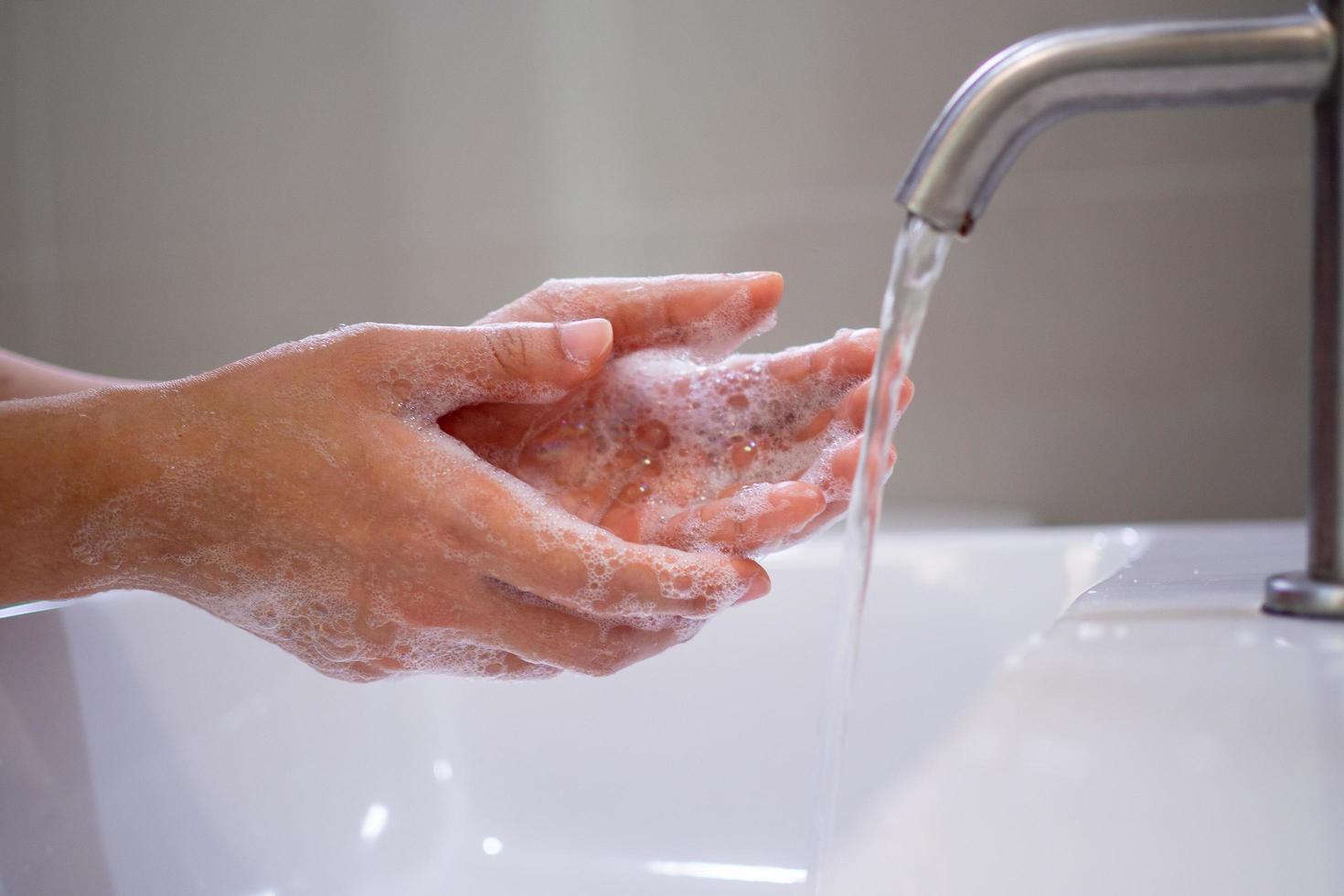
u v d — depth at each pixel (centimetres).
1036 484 111
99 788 63
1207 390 107
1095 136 107
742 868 73
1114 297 108
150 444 53
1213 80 45
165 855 65
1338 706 39
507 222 118
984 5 108
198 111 122
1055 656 42
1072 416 110
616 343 57
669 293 57
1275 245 105
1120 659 42
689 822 74
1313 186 47
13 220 126
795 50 112
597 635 55
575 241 117
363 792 73
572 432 59
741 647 75
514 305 57
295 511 53
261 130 122
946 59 109
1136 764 38
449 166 119
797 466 59
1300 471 106
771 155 113
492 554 52
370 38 119
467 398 54
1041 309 109
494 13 117
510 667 57
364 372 53
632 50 114
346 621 55
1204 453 108
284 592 54
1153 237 107
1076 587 75
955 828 35
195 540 54
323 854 71
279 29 120
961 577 76
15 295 127
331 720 73
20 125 125
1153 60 45
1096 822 35
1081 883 33
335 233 121
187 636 68
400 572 53
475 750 76
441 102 118
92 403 54
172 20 122
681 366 59
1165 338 108
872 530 48
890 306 46
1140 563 59
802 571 75
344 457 53
